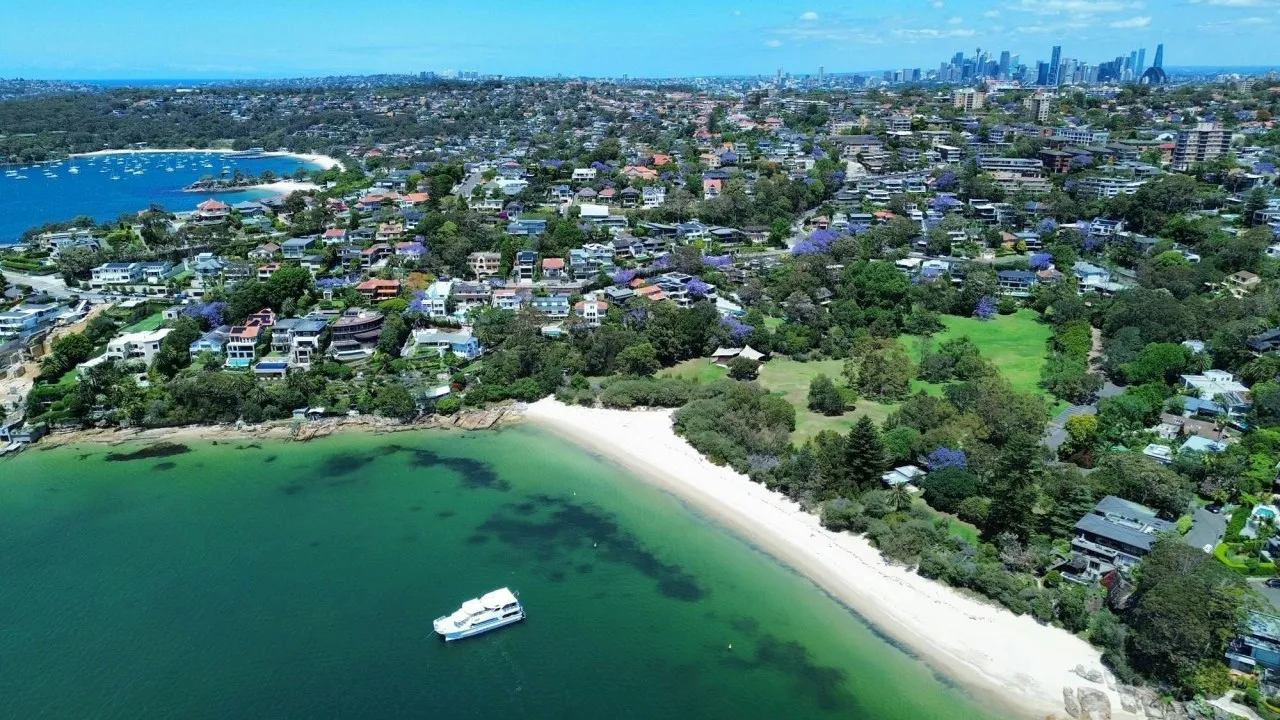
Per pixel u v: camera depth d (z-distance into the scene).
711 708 82.56
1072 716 80.00
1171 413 136.62
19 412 147.12
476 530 114.19
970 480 113.06
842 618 95.00
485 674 87.38
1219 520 106.25
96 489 125.75
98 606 97.44
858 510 110.88
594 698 84.12
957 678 85.38
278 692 84.38
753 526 113.81
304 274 198.88
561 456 136.25
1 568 105.06
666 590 100.81
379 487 126.44
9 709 81.75
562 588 101.25
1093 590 93.56
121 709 81.88
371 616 96.06
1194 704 78.88
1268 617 82.94
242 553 108.69
